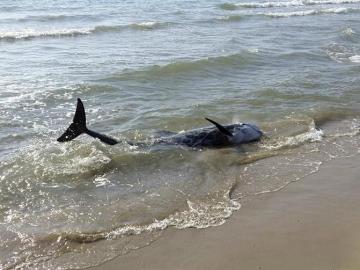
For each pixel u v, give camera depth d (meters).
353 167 10.29
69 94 15.36
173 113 13.61
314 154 10.98
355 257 7.03
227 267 6.89
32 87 15.93
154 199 8.91
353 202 8.77
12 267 6.90
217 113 13.61
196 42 24.52
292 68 18.62
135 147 11.30
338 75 17.47
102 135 11.44
